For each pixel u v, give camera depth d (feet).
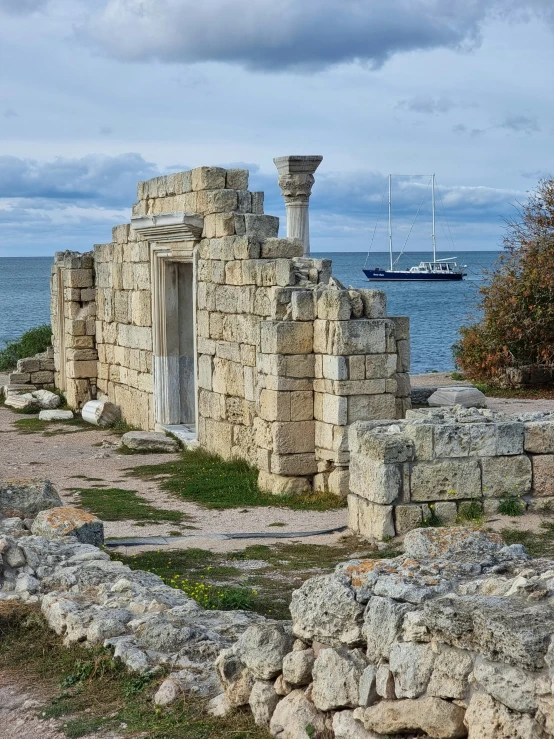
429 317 239.71
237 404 64.54
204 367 69.62
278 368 55.11
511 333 94.48
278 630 21.76
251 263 61.00
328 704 19.98
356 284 439.22
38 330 132.98
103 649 26.84
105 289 92.73
